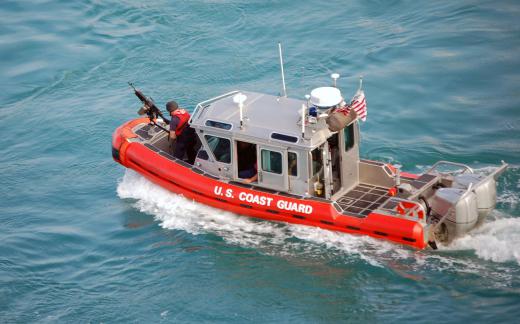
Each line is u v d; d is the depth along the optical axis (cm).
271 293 4697
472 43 8112
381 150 6381
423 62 7825
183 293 4772
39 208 5981
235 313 4547
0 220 5828
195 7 9512
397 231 4866
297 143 5044
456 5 9044
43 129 7231
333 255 4988
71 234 5559
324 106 5028
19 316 4681
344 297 4603
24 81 8094
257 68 8069
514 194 5528
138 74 8156
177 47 8650
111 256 5256
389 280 4703
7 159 6775
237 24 9056
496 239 4950
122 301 4759
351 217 5056
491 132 6562
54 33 9019
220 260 5066
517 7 8838
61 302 4800
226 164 5462
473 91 7250
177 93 7694
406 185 5072
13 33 9006
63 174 6500
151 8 9562
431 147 6384
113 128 7175
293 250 5088
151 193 5934
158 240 5362
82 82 8069
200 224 5488
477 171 5928
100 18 9369
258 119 5306
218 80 7900
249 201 5353
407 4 9200
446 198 4816
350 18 8988
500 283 4578
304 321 4431
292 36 8688
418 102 7138
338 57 8112
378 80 7556
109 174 6450
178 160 5741
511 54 7825
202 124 5397
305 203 5181
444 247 4928
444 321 4331
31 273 5125
